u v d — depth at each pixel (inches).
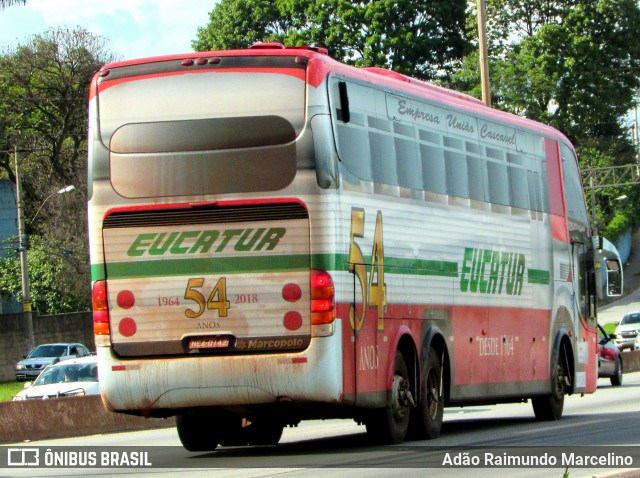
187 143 698.8
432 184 822.5
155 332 701.3
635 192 4719.5
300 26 3267.7
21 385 2386.8
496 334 917.2
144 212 701.9
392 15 3191.4
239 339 690.8
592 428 892.6
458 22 3299.7
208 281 694.5
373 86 754.8
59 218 3166.8
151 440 935.0
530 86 3400.6
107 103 712.4
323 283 682.8
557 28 3420.3
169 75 706.2
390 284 754.8
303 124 688.4
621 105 3467.0
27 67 3663.9
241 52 701.3
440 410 824.3
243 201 690.2
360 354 713.6
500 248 926.4
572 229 1088.8
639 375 1898.4
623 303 4160.9
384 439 766.5
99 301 708.7
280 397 687.7
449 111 859.4
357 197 717.9
